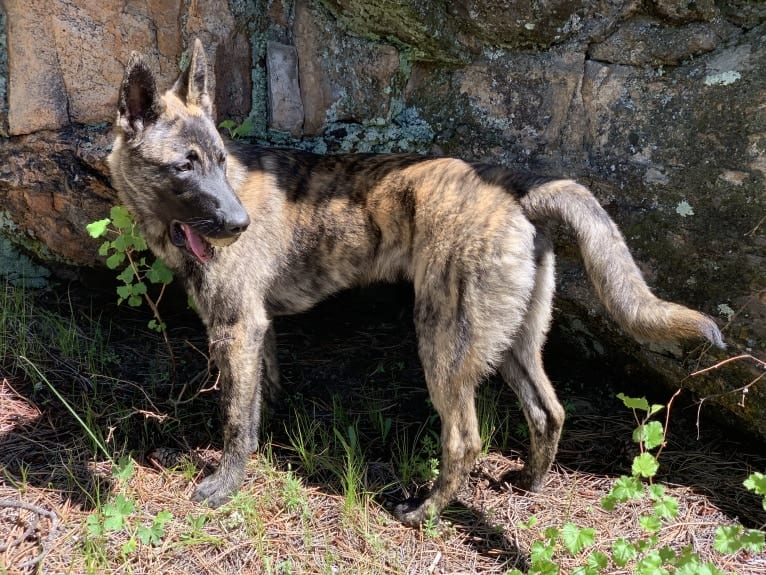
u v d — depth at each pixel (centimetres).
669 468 132
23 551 104
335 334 169
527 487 128
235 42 140
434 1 136
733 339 123
